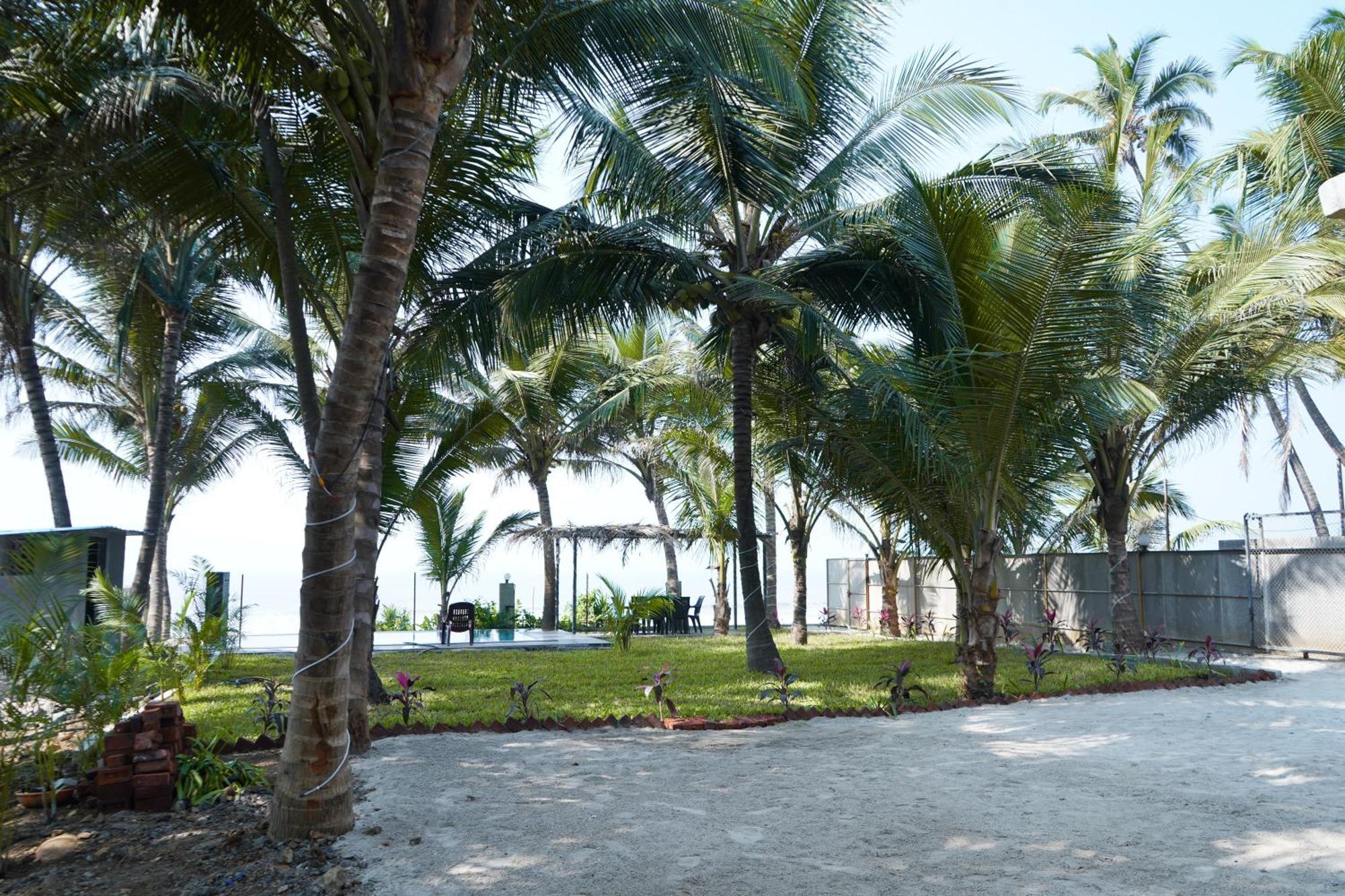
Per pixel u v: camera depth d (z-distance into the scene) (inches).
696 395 702.5
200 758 229.5
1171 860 172.2
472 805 215.5
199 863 176.7
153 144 328.2
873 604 897.5
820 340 423.2
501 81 294.7
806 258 471.8
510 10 268.4
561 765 259.3
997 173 456.8
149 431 687.1
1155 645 533.0
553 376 853.8
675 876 167.0
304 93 292.4
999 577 765.3
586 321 471.8
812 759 267.1
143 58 323.6
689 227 464.1
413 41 193.5
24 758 220.1
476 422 492.7
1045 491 426.0
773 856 177.8
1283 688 410.0
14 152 329.7
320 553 193.2
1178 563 618.2
